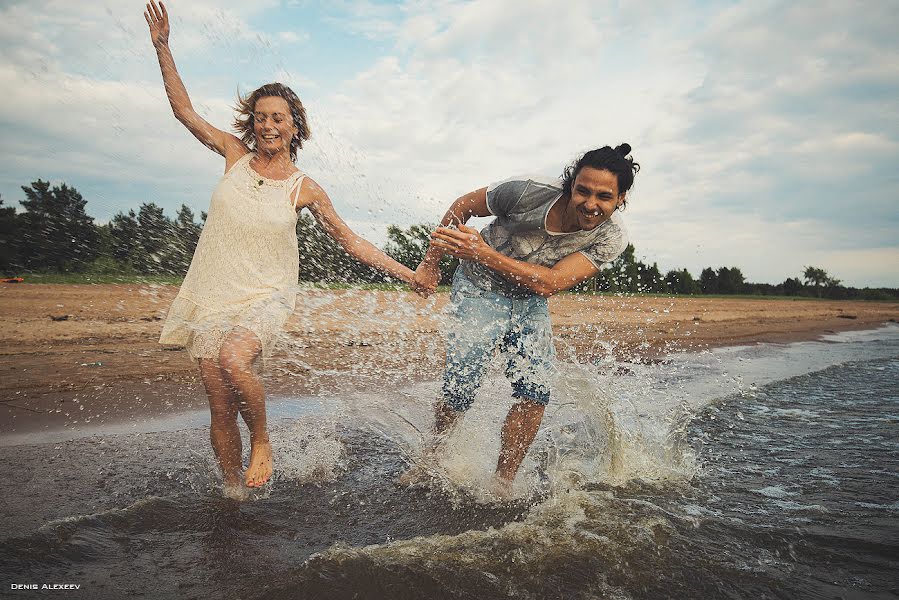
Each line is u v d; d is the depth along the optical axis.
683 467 3.19
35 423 3.48
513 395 2.87
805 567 2.11
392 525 2.35
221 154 2.79
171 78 2.81
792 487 2.93
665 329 11.59
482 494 2.71
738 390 5.52
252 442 2.52
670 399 4.84
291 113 2.71
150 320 8.12
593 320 12.21
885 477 3.10
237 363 2.39
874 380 6.43
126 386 4.48
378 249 2.94
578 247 2.79
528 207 2.69
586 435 3.74
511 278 2.67
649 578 2.00
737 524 2.45
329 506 2.50
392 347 6.34
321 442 3.33
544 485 2.89
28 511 2.26
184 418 3.77
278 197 2.61
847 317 22.44
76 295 10.52
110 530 2.14
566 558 2.11
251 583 1.84
